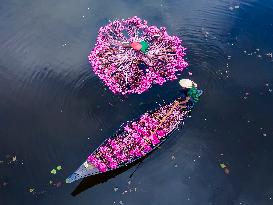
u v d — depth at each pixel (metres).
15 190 12.55
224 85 16.14
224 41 18.14
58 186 12.70
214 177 13.27
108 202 12.45
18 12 19.23
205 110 15.15
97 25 18.70
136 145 13.59
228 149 14.05
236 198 12.81
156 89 15.71
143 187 12.85
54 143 13.84
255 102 15.59
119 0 20.47
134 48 17.34
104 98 15.32
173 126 14.30
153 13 19.61
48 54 17.05
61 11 19.47
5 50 17.20
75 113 14.81
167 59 17.02
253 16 19.75
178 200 12.64
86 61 16.78
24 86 15.69
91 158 13.00
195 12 19.80
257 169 13.59
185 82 14.99
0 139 13.86
